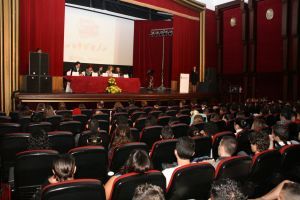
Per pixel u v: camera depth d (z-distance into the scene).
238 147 5.09
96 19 16.66
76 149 3.52
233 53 16.47
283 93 13.76
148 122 6.03
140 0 13.79
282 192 1.56
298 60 13.19
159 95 13.16
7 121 6.53
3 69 10.41
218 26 17.34
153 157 4.10
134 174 2.54
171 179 2.75
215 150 4.79
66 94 10.59
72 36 15.75
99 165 3.66
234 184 1.58
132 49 18.69
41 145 3.59
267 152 3.43
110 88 12.46
